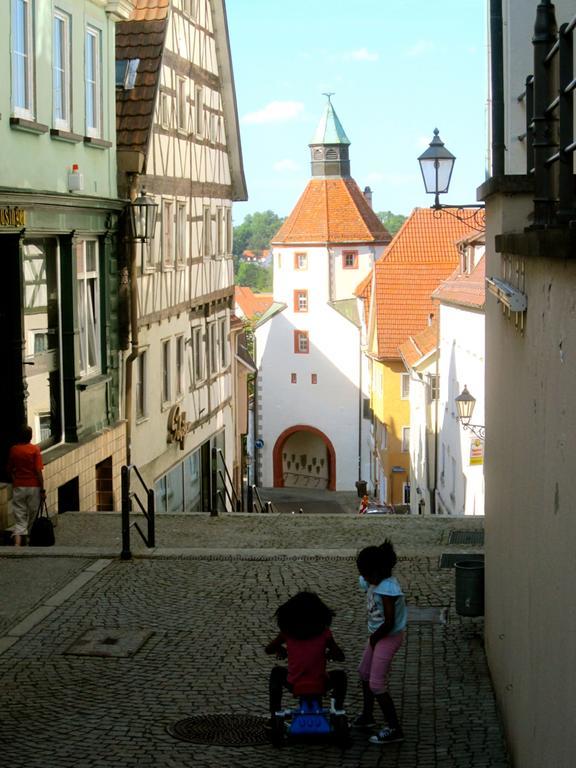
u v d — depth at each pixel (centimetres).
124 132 2408
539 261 634
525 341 706
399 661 1031
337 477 7962
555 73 638
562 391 547
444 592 1281
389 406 5744
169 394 2728
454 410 3481
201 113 3020
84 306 2100
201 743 821
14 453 1573
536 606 633
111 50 2212
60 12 1920
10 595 1255
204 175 3073
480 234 3422
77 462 1977
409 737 836
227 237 3438
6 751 799
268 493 7794
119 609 1199
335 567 1396
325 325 7988
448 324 3691
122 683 965
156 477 2598
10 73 1672
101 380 2136
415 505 4909
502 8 899
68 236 1942
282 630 827
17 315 1708
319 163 8419
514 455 768
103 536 1709
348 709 912
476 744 817
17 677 980
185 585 1303
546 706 587
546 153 650
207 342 3186
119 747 810
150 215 2391
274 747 814
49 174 1856
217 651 1057
